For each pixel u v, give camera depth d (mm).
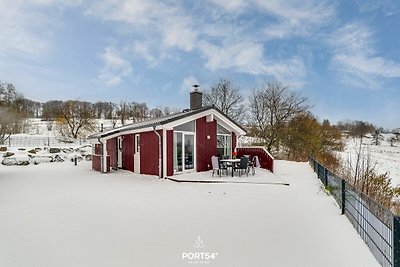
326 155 24281
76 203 7363
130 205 7105
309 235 4906
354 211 5477
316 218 5953
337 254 4121
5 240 4684
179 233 4980
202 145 13977
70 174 14258
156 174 12656
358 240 4680
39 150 25703
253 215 6148
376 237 4137
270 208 6789
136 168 14258
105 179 12211
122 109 59875
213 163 12406
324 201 7633
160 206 6992
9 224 5566
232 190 9234
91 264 3775
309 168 17141
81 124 41688
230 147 15812
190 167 13398
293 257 4008
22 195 8562
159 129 12273
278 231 5105
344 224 5543
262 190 9258
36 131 46781
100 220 5785
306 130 31344
